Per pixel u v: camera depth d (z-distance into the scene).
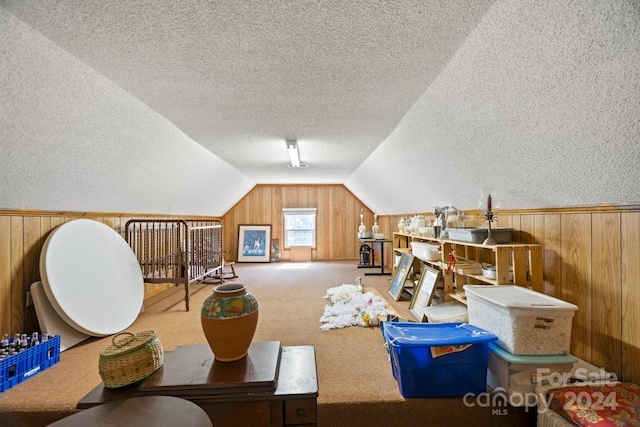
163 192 3.93
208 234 4.53
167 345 2.32
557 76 1.21
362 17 1.27
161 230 4.11
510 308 1.46
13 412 1.53
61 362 2.02
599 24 0.97
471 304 1.81
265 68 1.70
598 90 1.14
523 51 1.24
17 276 2.23
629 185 1.36
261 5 1.19
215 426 1.33
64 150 2.08
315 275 5.14
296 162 4.11
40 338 2.00
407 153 3.05
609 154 1.31
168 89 1.97
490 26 1.26
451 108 1.91
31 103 1.63
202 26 1.32
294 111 2.39
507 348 1.49
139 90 1.98
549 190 1.79
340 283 4.49
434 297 2.95
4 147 1.73
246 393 1.30
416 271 3.78
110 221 3.40
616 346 1.51
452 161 2.44
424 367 1.54
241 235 6.83
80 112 1.92
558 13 1.03
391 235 5.83
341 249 7.01
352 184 6.32
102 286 2.64
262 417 1.34
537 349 1.45
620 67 1.03
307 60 1.61
